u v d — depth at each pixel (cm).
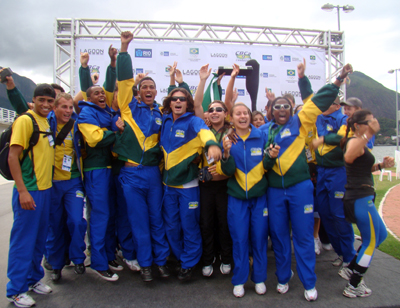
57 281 276
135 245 268
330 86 242
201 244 276
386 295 249
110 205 298
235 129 270
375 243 242
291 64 645
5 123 2361
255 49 630
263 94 635
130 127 272
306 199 243
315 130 338
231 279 274
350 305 233
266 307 230
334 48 671
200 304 235
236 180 255
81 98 330
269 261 334
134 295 249
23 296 231
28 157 237
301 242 244
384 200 769
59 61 605
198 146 269
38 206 238
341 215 291
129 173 268
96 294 252
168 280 279
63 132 263
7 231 455
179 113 270
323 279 282
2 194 860
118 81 272
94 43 589
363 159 249
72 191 274
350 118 249
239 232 248
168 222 275
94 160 278
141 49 601
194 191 271
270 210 255
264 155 251
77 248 267
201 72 288
